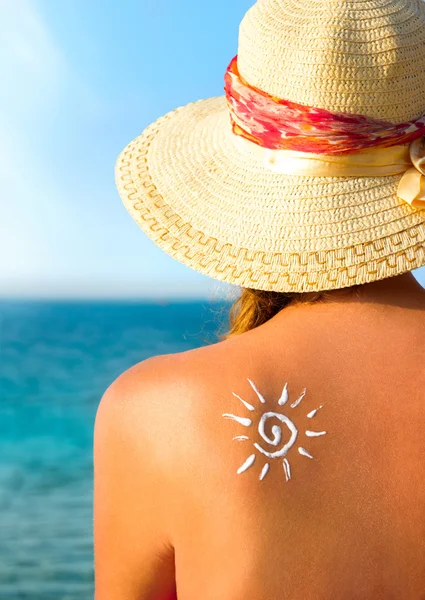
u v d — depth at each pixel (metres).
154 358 0.81
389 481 0.75
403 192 0.84
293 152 0.86
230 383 0.77
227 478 0.76
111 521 0.81
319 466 0.76
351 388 0.77
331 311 0.81
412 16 0.85
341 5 0.84
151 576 0.81
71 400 15.80
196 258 0.89
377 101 0.84
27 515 7.56
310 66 0.83
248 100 0.87
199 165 0.95
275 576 0.74
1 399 15.95
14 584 5.52
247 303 0.89
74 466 10.17
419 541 0.75
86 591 5.42
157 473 0.78
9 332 27.25
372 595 0.75
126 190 0.98
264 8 0.88
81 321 31.61
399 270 0.83
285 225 0.86
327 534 0.75
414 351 0.79
